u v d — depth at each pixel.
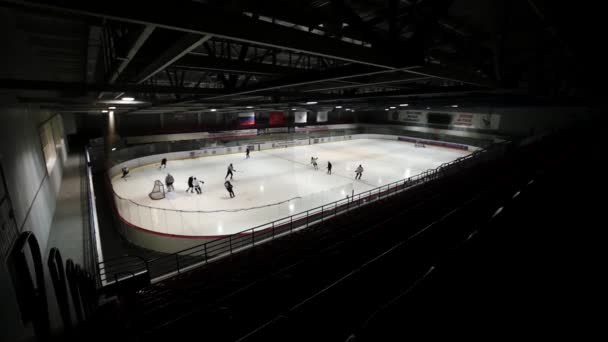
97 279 6.83
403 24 5.00
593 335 3.99
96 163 22.61
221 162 30.12
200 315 5.79
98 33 5.02
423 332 3.70
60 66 8.68
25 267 3.04
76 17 4.68
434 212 11.39
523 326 4.11
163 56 4.57
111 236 13.16
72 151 24.23
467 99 16.53
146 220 13.48
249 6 3.77
